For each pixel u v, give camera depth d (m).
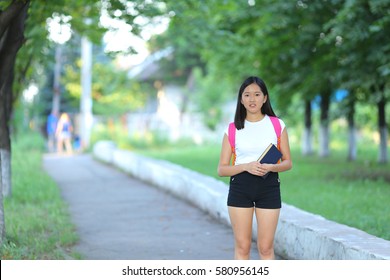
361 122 45.50
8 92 16.77
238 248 7.82
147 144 45.94
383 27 19.12
